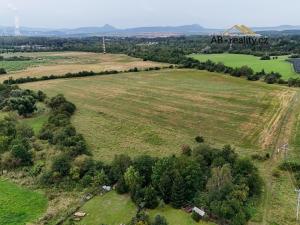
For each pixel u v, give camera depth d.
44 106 102.69
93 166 59.00
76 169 57.94
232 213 44.47
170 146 71.50
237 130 80.56
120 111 97.75
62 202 52.09
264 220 46.03
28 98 95.62
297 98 107.44
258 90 119.06
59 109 93.50
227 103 103.38
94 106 103.56
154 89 123.62
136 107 101.44
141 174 54.16
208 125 84.31
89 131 81.19
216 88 123.25
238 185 49.81
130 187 52.22
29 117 92.88
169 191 49.81
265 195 51.97
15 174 60.94
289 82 125.25
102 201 51.78
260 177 57.22
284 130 79.69
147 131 80.62
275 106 99.19
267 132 78.69
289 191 53.16
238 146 71.12
